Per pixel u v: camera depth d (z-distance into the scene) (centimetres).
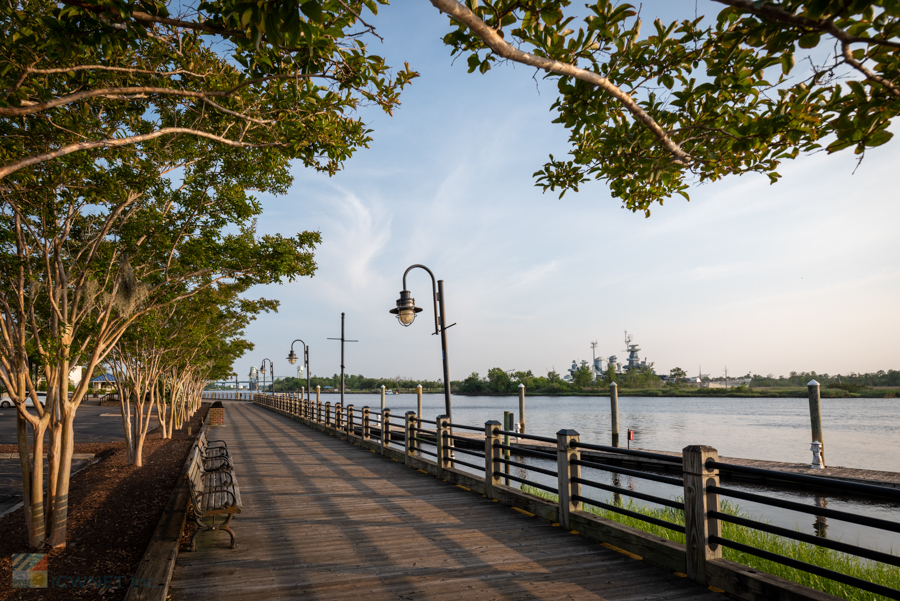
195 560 575
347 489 984
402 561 570
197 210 896
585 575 524
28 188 628
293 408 3494
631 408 7656
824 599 394
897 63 334
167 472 1276
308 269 977
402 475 1151
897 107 346
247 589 492
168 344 1470
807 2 283
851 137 383
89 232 838
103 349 776
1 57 470
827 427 3881
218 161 891
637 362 18050
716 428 3866
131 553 642
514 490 841
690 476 511
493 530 692
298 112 606
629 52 386
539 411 6825
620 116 459
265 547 622
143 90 435
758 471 452
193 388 3875
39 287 732
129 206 852
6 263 664
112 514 841
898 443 2762
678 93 429
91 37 386
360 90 532
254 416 3675
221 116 649
